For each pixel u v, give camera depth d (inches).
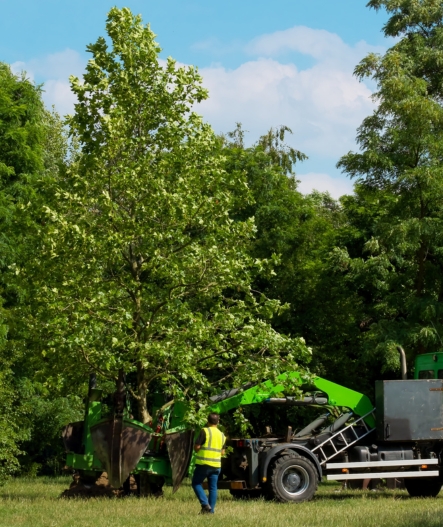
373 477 650.8
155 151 671.1
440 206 959.0
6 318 868.6
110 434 606.5
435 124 965.2
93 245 601.9
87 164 646.5
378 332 938.7
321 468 658.2
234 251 644.7
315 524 454.0
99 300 603.2
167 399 691.4
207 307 828.0
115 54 660.1
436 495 695.1
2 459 881.5
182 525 443.2
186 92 666.8
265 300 666.2
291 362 636.7
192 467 629.3
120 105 655.8
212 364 652.7
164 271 629.3
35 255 634.2
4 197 958.4
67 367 645.9
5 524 455.2
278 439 658.8
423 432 665.0
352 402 682.2
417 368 720.3
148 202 637.3
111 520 465.7
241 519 470.6
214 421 520.1
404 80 961.5
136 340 617.3
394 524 445.1
